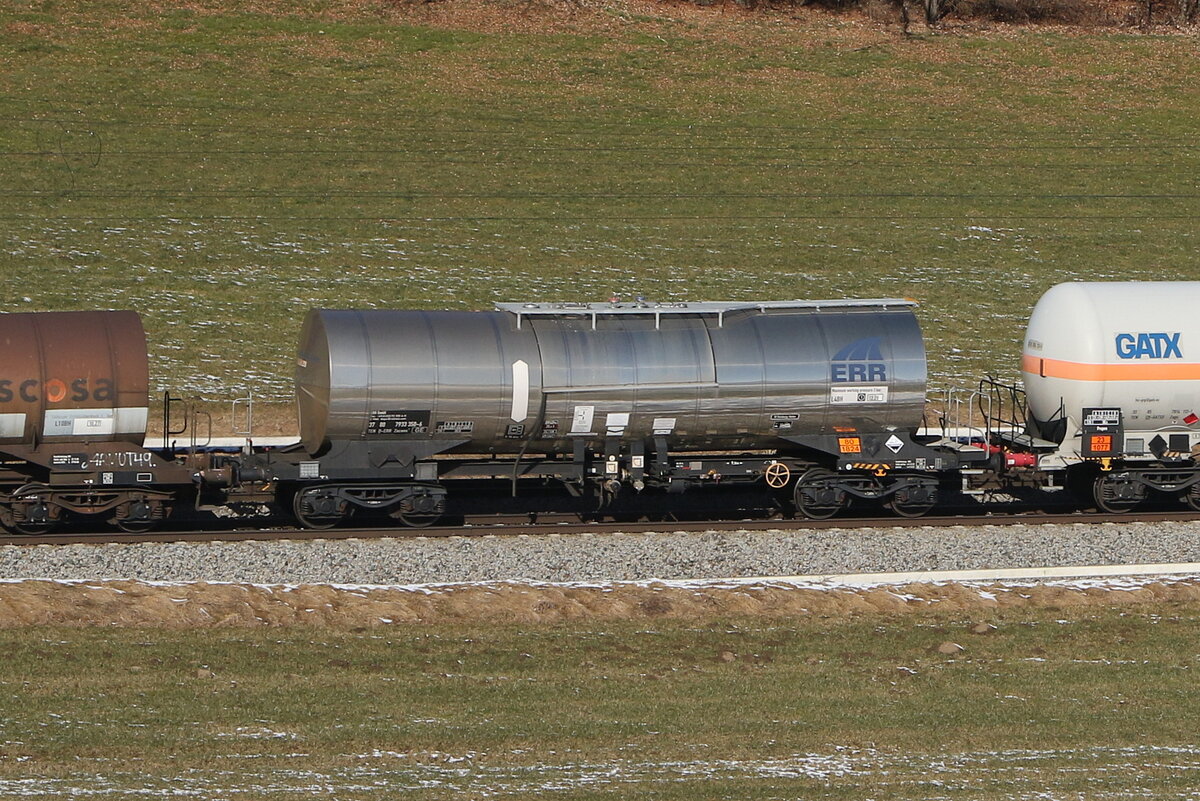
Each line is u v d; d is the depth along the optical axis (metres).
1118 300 95.50
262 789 53.09
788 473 94.75
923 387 92.38
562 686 64.94
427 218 192.38
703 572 84.31
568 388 88.31
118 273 168.75
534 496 102.50
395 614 74.31
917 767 56.81
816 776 55.59
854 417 92.31
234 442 122.50
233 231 183.88
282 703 61.78
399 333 87.38
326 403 86.50
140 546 85.44
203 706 61.16
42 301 158.38
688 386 89.62
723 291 172.50
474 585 79.44
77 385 85.00
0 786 52.53
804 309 93.75
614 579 82.62
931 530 93.94
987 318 167.88
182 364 144.62
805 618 76.19
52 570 80.44
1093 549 89.81
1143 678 67.62
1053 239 195.50
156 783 53.31
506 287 171.25
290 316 160.12
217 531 91.25
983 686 66.25
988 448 97.31
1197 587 81.19
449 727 59.62
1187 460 100.31
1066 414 96.50
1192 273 184.88
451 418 87.75
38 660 65.88
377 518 97.12
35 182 194.00
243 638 70.44
